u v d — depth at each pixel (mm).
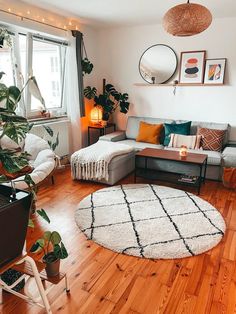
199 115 4344
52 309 1520
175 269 1868
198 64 4133
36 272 1264
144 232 2307
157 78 4496
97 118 4676
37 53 3789
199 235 2260
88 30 4531
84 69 4375
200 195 3156
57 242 1535
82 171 3496
